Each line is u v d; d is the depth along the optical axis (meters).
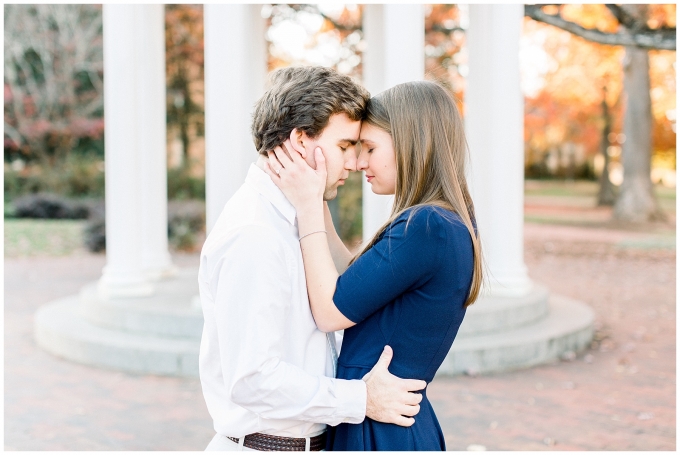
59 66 20.22
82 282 12.18
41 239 17.06
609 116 25.84
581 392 5.59
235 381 1.70
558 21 9.22
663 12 12.87
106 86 7.36
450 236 1.83
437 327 1.88
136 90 7.39
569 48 22.50
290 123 1.88
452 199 1.93
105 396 5.51
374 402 1.84
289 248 1.84
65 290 11.34
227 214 1.87
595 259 15.44
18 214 19.61
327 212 2.33
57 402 5.36
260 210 1.84
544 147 35.00
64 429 4.77
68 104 20.69
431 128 1.95
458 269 1.85
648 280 12.50
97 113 21.33
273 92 1.92
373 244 1.95
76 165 21.00
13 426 4.83
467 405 5.26
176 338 6.44
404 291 1.87
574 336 6.88
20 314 9.26
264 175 1.91
